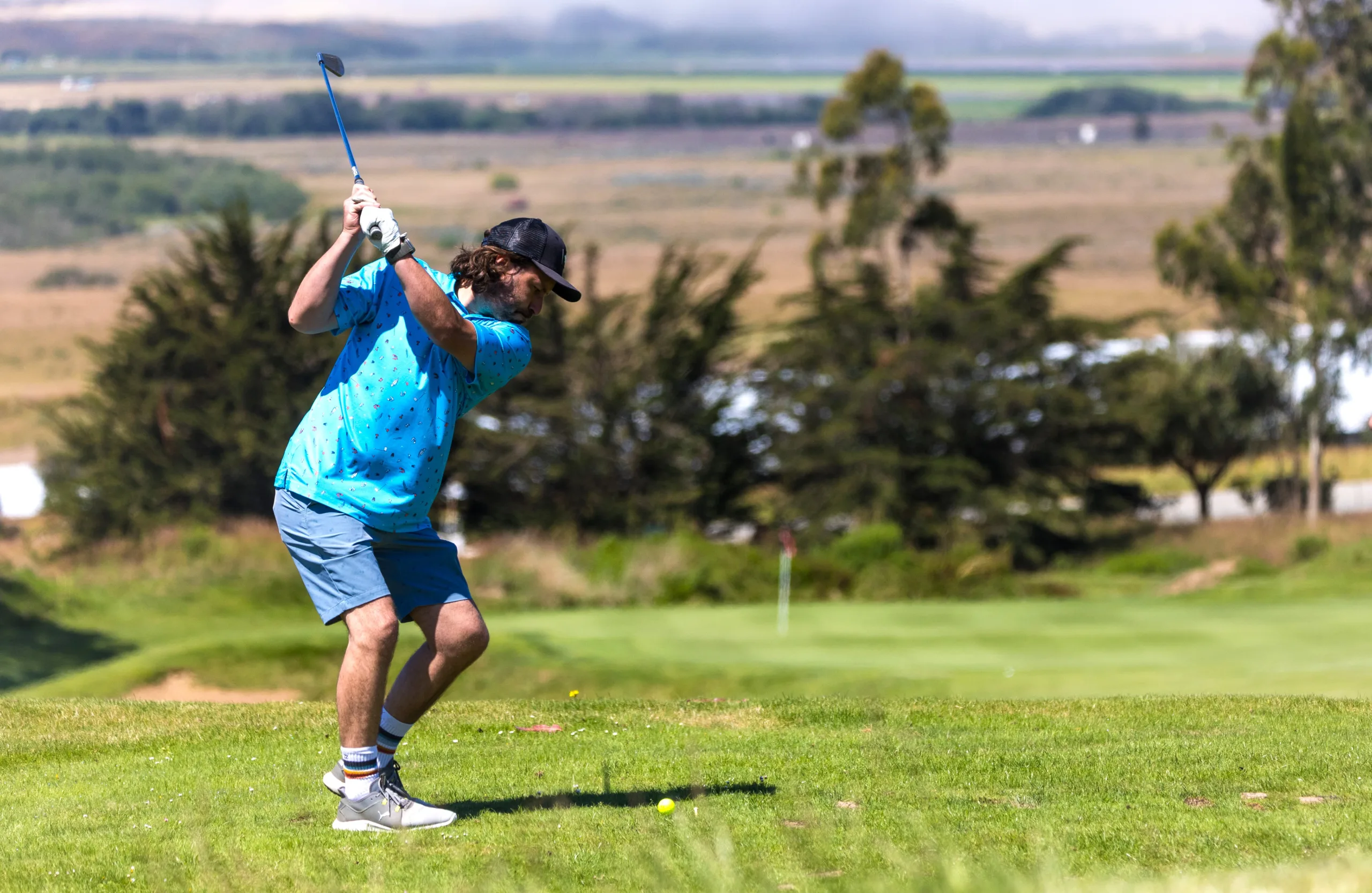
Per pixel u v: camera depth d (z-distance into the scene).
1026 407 73.81
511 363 8.82
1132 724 13.45
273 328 78.44
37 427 125.50
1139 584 53.41
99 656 33.66
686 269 77.00
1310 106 77.00
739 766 11.18
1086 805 9.48
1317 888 7.00
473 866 7.80
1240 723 13.35
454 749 12.26
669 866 7.71
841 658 24.16
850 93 87.00
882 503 70.62
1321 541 57.03
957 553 50.88
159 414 76.94
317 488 8.59
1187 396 79.44
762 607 33.28
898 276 129.62
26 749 12.57
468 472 68.75
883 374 73.00
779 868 7.68
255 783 10.65
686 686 21.80
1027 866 7.68
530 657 24.27
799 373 77.75
